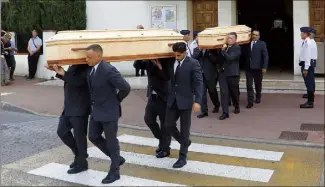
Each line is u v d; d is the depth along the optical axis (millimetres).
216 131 8906
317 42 14062
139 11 16016
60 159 7223
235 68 9875
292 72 15273
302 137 8367
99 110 5969
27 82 16266
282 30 18562
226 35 9727
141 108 11320
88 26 16875
